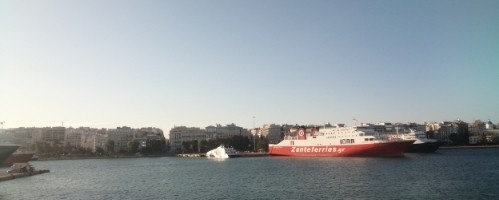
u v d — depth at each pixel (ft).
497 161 531.91
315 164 535.19
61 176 472.85
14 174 451.94
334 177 359.66
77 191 318.04
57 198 280.92
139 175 470.39
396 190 272.92
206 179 388.57
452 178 335.06
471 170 402.31
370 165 483.51
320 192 273.95
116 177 448.65
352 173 389.60
